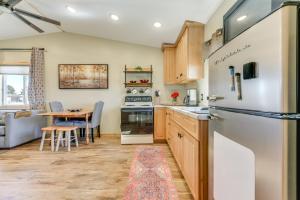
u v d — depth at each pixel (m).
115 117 5.41
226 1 2.52
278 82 0.77
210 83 1.58
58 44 5.34
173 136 3.41
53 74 5.33
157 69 5.36
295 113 0.75
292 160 0.75
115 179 2.60
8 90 5.37
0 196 2.18
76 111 4.71
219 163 1.35
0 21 4.31
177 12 3.25
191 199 2.10
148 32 4.40
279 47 0.76
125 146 4.32
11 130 4.05
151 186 2.40
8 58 5.31
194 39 3.52
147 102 5.15
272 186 0.81
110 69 5.38
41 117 5.10
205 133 1.77
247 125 0.99
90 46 5.38
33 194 2.22
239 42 1.06
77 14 3.98
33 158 3.46
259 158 0.89
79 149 4.05
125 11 3.53
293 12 0.75
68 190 2.31
